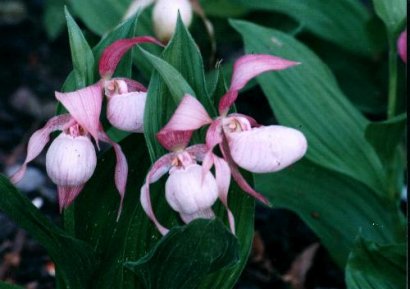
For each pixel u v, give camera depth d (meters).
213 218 0.68
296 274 1.12
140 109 0.74
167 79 0.70
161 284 0.74
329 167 0.98
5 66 1.70
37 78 1.66
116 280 0.79
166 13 1.05
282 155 0.70
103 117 0.77
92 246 0.79
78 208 0.79
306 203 1.01
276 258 1.15
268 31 1.03
